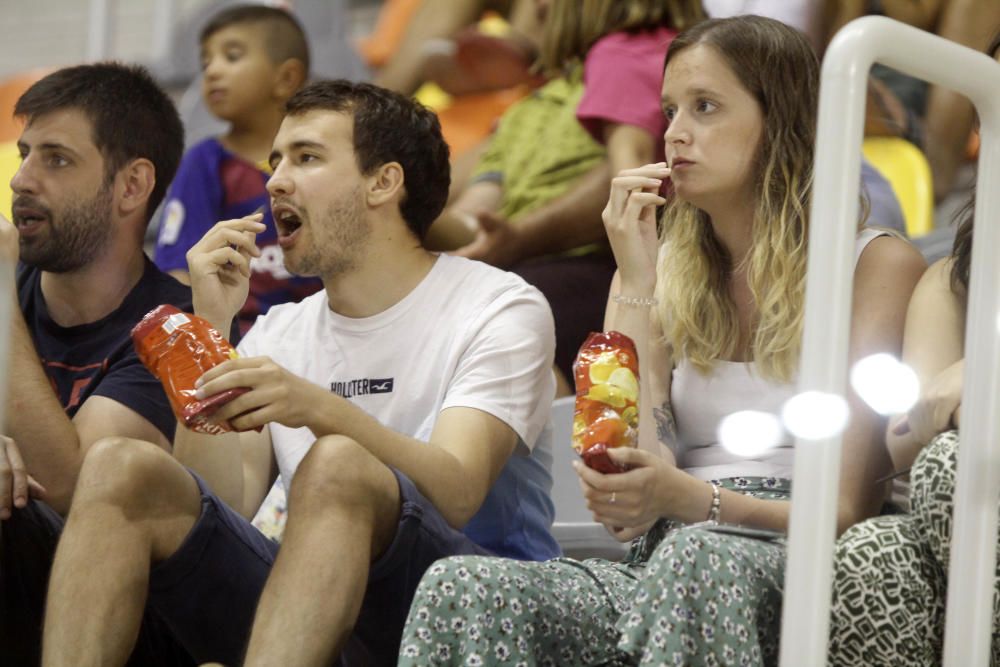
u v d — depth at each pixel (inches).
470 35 506.6
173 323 235.8
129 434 285.0
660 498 227.5
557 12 413.4
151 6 630.5
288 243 274.5
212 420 232.2
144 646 255.6
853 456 235.0
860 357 242.8
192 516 235.6
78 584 223.6
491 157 426.3
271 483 285.0
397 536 228.2
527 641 214.1
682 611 204.1
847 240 176.9
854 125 177.9
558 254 387.2
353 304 275.9
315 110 275.1
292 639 215.5
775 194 250.4
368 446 238.4
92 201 307.0
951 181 426.0
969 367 204.5
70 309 307.0
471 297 271.9
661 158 383.9
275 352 282.0
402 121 276.4
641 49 384.8
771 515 233.1
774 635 215.8
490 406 258.8
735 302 257.8
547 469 278.8
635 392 228.7
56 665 219.8
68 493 270.7
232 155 428.1
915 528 217.0
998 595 213.3
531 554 271.3
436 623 210.7
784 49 251.3
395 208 275.3
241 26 434.3
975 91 198.7
